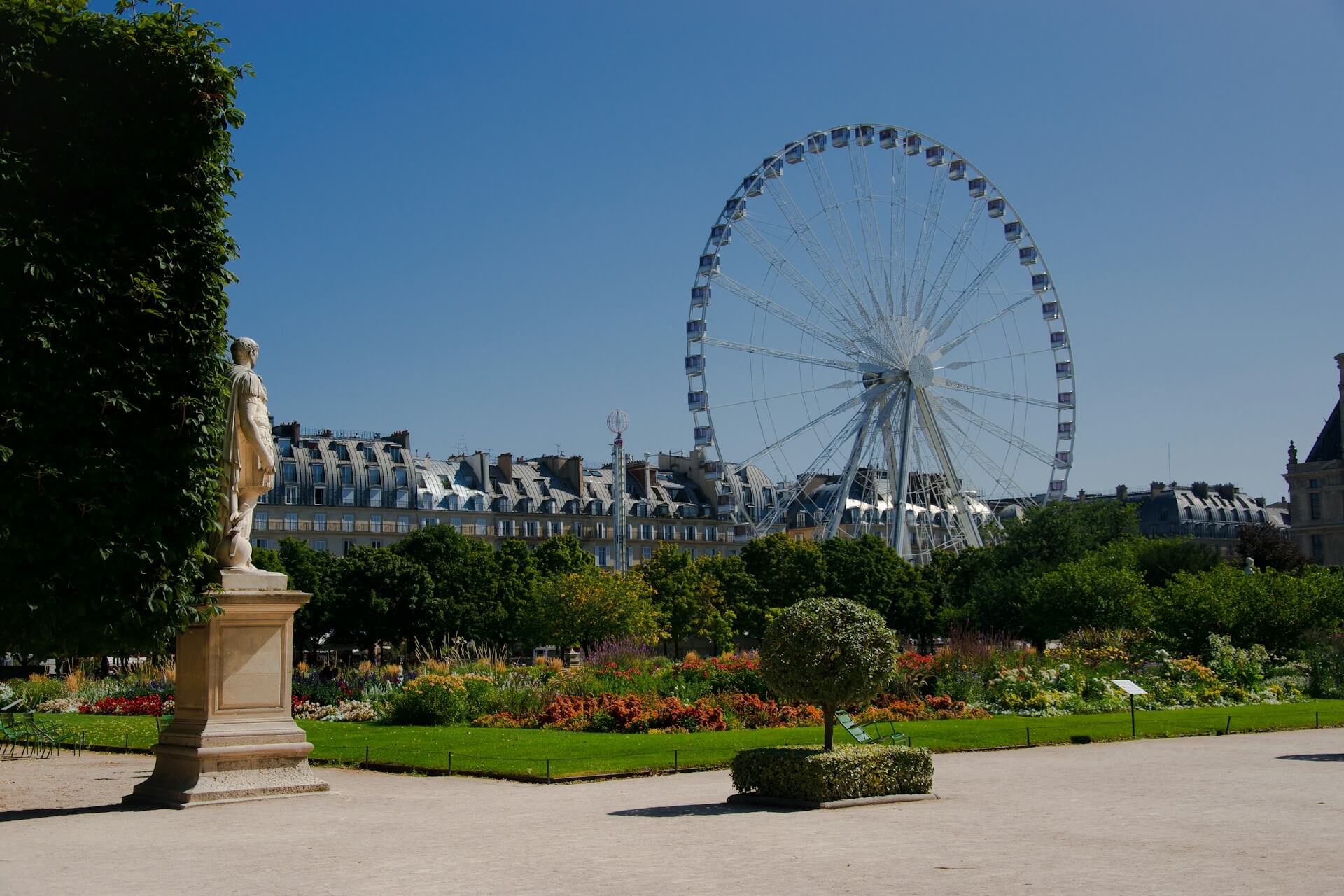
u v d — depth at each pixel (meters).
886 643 23.55
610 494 178.38
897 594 116.12
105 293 22.81
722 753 31.70
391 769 30.47
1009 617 99.94
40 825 21.30
